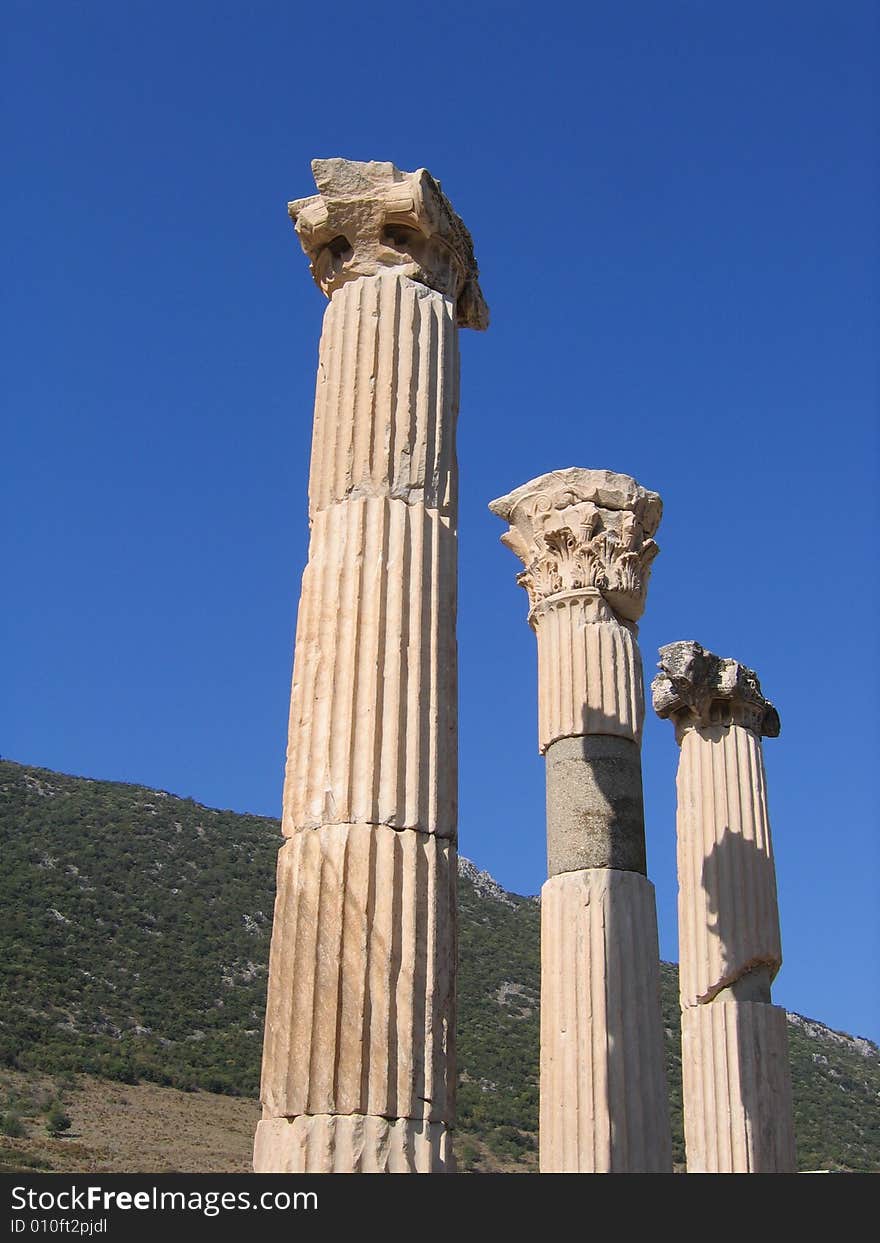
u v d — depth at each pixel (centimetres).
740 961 1980
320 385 1312
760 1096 1905
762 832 2077
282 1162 1019
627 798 1708
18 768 9312
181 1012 6159
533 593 1869
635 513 1847
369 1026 1042
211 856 8319
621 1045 1566
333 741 1133
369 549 1200
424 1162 1023
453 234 1370
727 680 2147
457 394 1320
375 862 1091
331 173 1349
